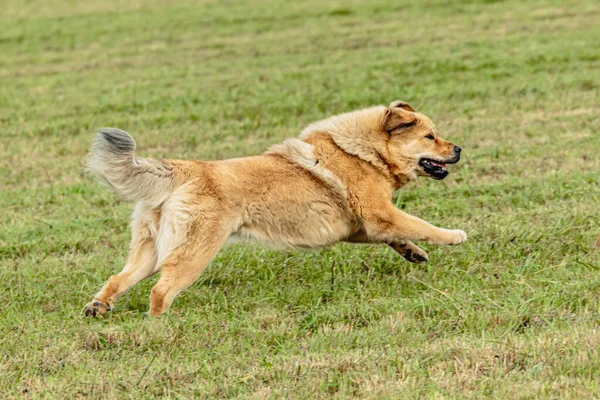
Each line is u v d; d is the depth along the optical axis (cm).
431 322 984
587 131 1842
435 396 796
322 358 897
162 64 3003
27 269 1248
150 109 2409
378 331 962
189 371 889
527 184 1511
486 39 2908
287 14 3703
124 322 1034
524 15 3247
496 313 989
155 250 1088
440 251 1226
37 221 1507
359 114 1173
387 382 830
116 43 3419
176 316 1041
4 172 1870
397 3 3694
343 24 3412
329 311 1035
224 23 3641
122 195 1070
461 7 3497
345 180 1134
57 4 4366
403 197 1501
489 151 1745
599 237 1203
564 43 2727
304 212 1112
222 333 988
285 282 1176
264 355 923
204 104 2411
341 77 2575
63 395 851
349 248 1259
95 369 909
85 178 1792
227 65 2908
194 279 1058
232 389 850
